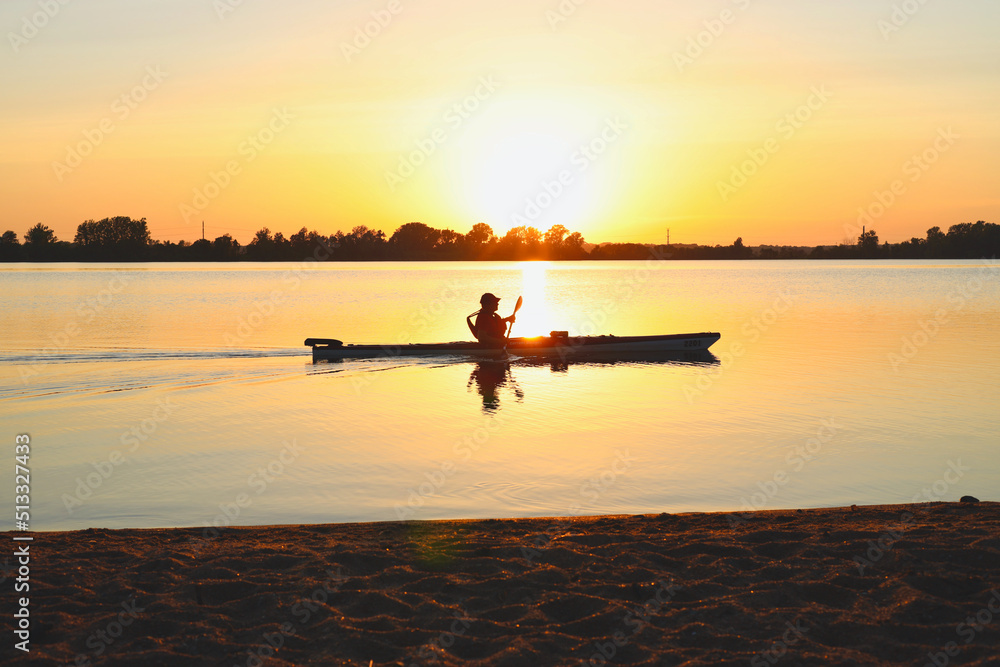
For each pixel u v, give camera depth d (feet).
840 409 47.14
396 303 136.15
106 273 271.90
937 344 77.66
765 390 54.13
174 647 15.97
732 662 15.28
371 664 15.39
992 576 19.21
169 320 101.60
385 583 19.61
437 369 65.67
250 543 23.11
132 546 22.81
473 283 207.62
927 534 22.77
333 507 29.07
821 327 95.20
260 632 16.70
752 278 240.73
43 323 95.61
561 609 17.95
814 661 15.29
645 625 16.94
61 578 19.69
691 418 45.03
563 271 321.93
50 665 15.05
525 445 38.81
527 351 72.84
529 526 24.97
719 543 22.34
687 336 75.41
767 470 34.12
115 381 57.47
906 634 16.38
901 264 414.62
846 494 30.58
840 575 19.52
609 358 72.54
